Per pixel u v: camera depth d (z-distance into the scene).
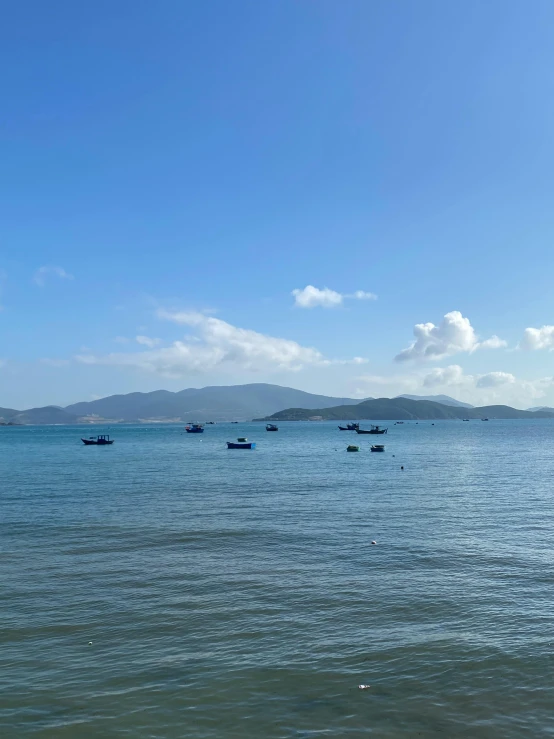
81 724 14.90
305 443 179.12
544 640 19.48
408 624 20.89
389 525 38.59
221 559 29.83
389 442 177.38
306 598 23.62
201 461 103.56
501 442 168.50
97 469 86.12
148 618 21.59
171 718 15.16
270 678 17.12
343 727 14.75
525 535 35.19
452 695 16.16
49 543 33.69
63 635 20.16
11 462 102.44
